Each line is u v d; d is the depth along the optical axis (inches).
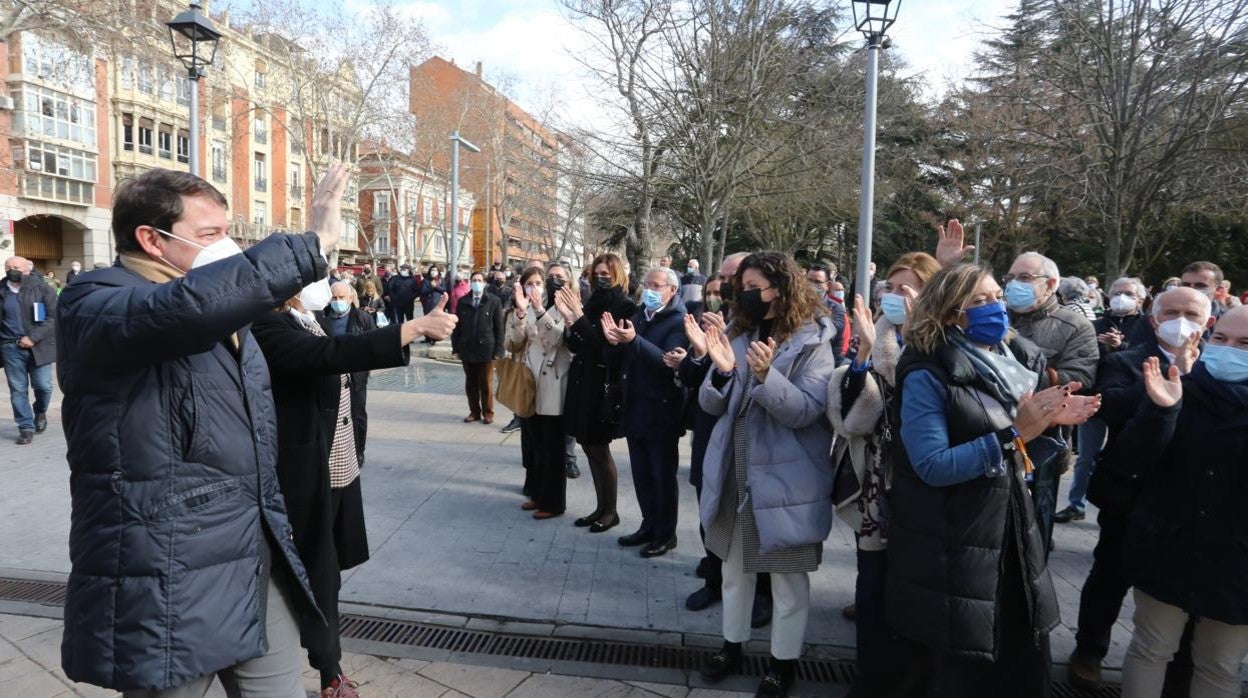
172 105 1387.8
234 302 61.8
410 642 131.1
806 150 535.2
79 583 64.1
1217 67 474.0
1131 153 527.5
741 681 120.8
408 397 394.0
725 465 119.6
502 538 182.5
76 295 64.7
